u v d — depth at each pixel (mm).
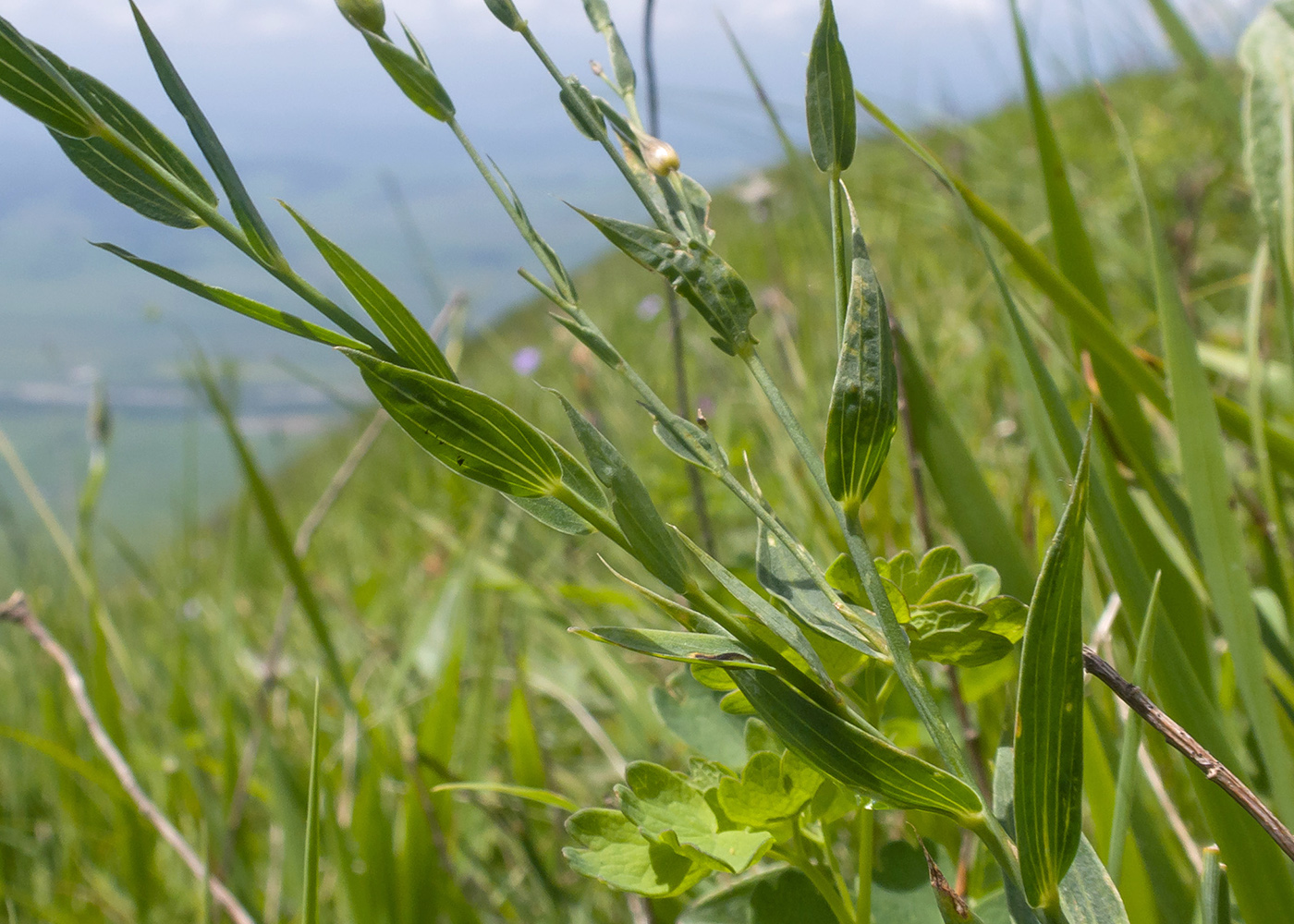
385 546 896
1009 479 456
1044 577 153
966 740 251
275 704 542
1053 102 1236
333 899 366
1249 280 547
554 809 387
